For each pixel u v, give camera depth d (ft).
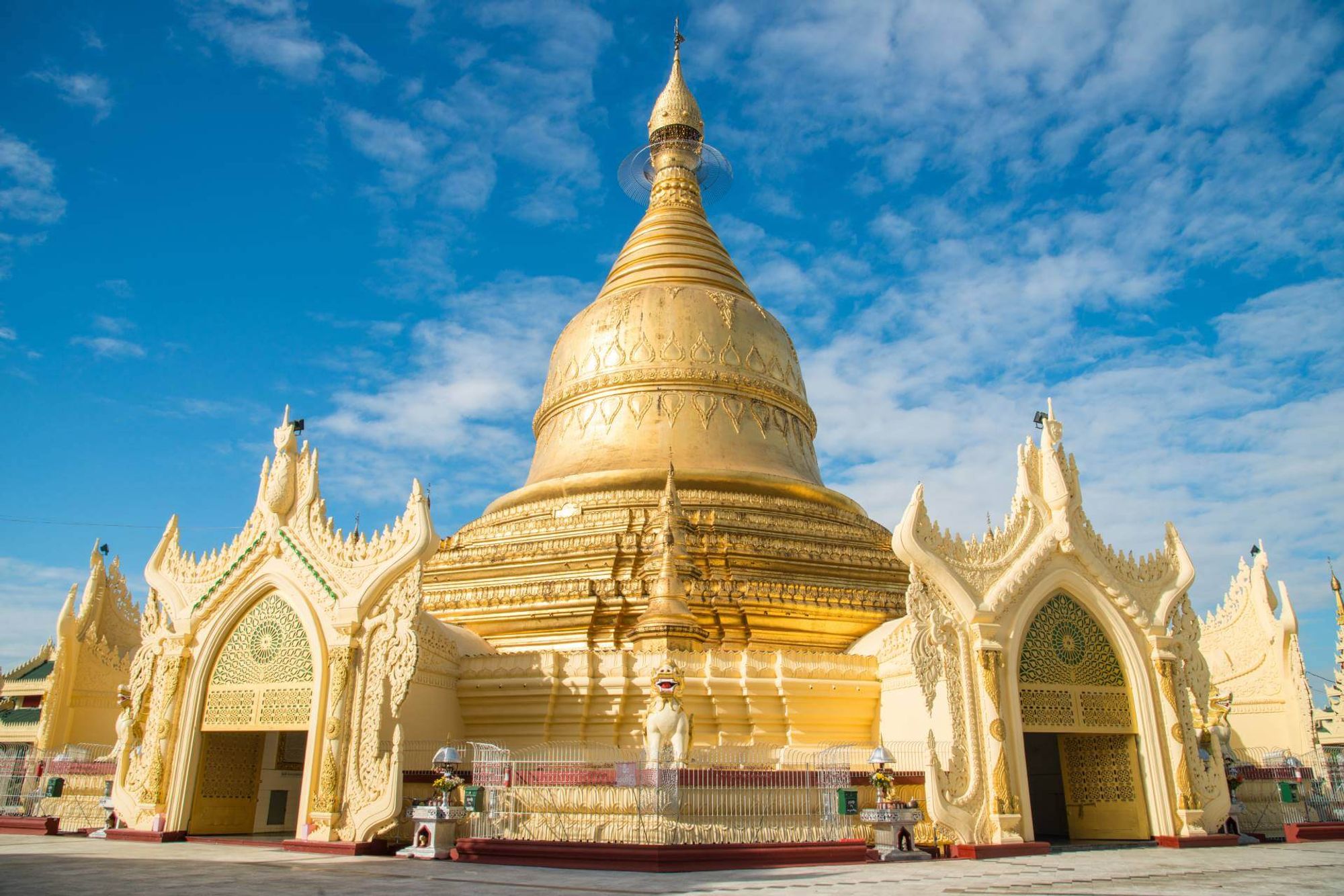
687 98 150.10
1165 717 84.64
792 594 98.48
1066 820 92.89
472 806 71.92
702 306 124.26
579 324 129.18
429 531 81.76
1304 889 50.29
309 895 46.88
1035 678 82.99
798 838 68.69
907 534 81.10
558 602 97.81
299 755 99.71
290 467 88.99
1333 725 127.03
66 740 108.27
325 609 83.25
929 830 75.97
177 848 77.25
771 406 123.44
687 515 105.50
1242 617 109.19
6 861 65.00
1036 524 86.33
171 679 86.94
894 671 87.81
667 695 74.43
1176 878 56.34
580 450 119.14
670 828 64.95
